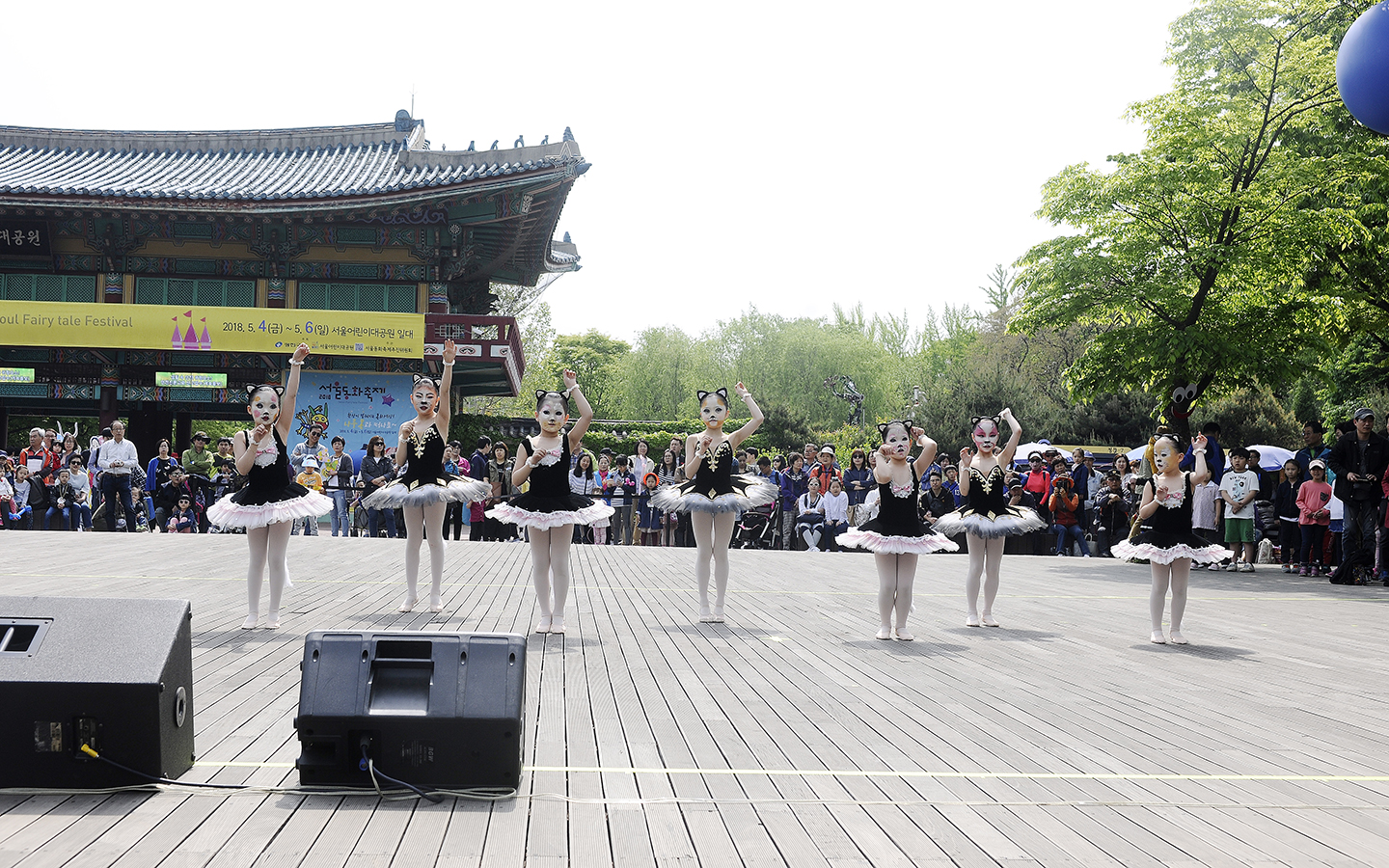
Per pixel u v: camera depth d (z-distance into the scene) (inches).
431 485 395.2
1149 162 743.1
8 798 169.9
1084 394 800.3
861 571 614.2
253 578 351.9
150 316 1006.4
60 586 438.3
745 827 166.1
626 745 214.4
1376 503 592.4
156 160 1186.0
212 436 1739.7
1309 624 433.4
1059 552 824.3
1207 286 738.8
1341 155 748.0
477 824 163.3
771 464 858.1
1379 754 225.0
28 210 1030.4
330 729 174.7
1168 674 314.3
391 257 1087.6
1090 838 165.2
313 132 1204.5
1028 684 293.1
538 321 2326.5
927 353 2691.9
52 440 821.9
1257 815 179.9
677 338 2327.8
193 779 183.2
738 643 349.4
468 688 177.8
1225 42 774.5
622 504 852.6
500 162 1037.8
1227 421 1715.1
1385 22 252.4
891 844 159.9
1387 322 859.4
